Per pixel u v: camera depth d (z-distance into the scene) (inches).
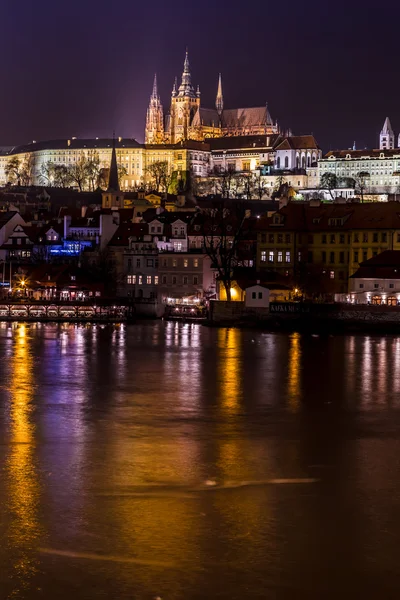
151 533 3038.9
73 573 2758.4
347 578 2748.5
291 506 3297.2
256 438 4264.3
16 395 5246.1
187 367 6441.9
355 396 5339.6
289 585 2706.7
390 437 4313.5
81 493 3405.5
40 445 4082.2
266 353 7313.0
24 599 2615.7
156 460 3858.3
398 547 2950.3
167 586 2691.9
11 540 2972.4
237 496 3395.7
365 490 3474.4
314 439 4256.9
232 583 2711.6
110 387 5565.9
